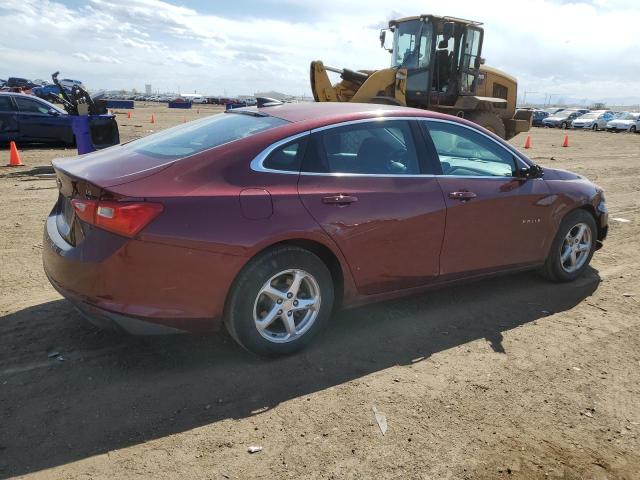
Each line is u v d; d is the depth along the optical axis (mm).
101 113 11336
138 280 2936
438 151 4055
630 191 10570
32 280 4598
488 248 4262
